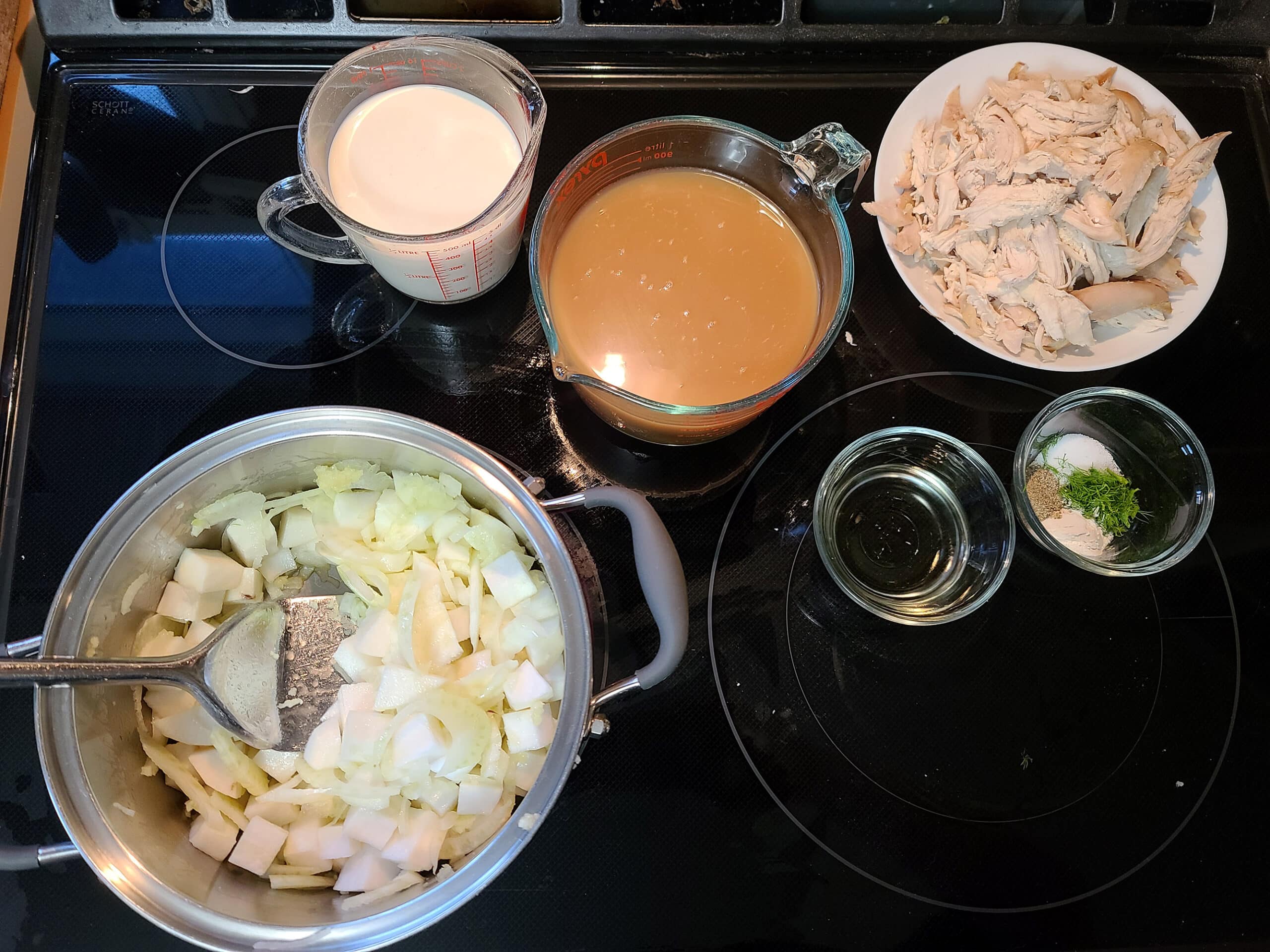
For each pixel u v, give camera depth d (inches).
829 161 29.3
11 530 32.6
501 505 29.2
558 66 37.3
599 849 30.8
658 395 30.6
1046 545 33.9
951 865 31.4
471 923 30.1
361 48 36.2
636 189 32.1
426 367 35.0
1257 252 37.7
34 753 30.9
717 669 32.7
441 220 30.4
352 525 32.2
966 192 34.1
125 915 29.7
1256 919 31.4
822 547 32.6
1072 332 33.0
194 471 28.2
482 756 29.5
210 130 36.4
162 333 34.7
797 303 31.5
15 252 35.7
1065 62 36.0
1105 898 31.4
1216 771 32.8
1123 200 32.4
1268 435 35.9
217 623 31.7
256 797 30.0
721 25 37.1
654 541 28.0
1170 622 34.2
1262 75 38.4
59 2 35.1
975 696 33.1
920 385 35.8
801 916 30.7
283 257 35.7
